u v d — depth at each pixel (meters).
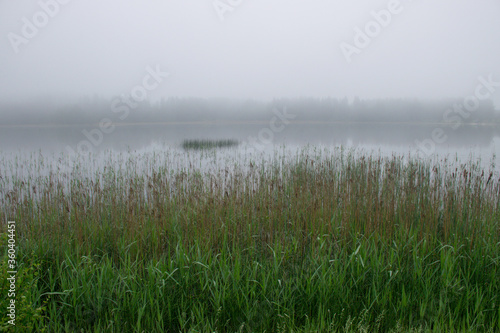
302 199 5.32
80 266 3.76
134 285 3.35
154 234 4.50
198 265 3.76
